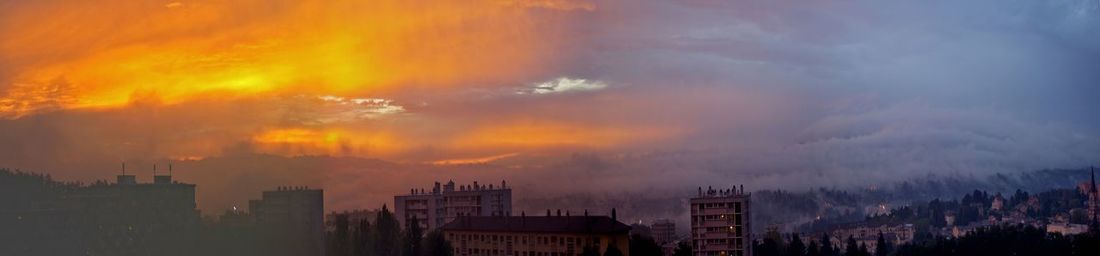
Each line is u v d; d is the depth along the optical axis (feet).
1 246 551.59
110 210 602.85
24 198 574.15
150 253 613.11
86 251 585.22
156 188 626.64
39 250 566.36
